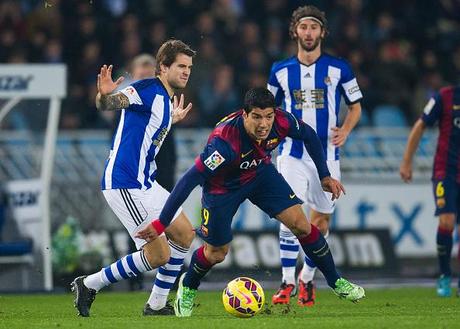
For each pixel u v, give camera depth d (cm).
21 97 4212
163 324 2509
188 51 2808
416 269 5019
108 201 2808
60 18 5875
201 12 6044
